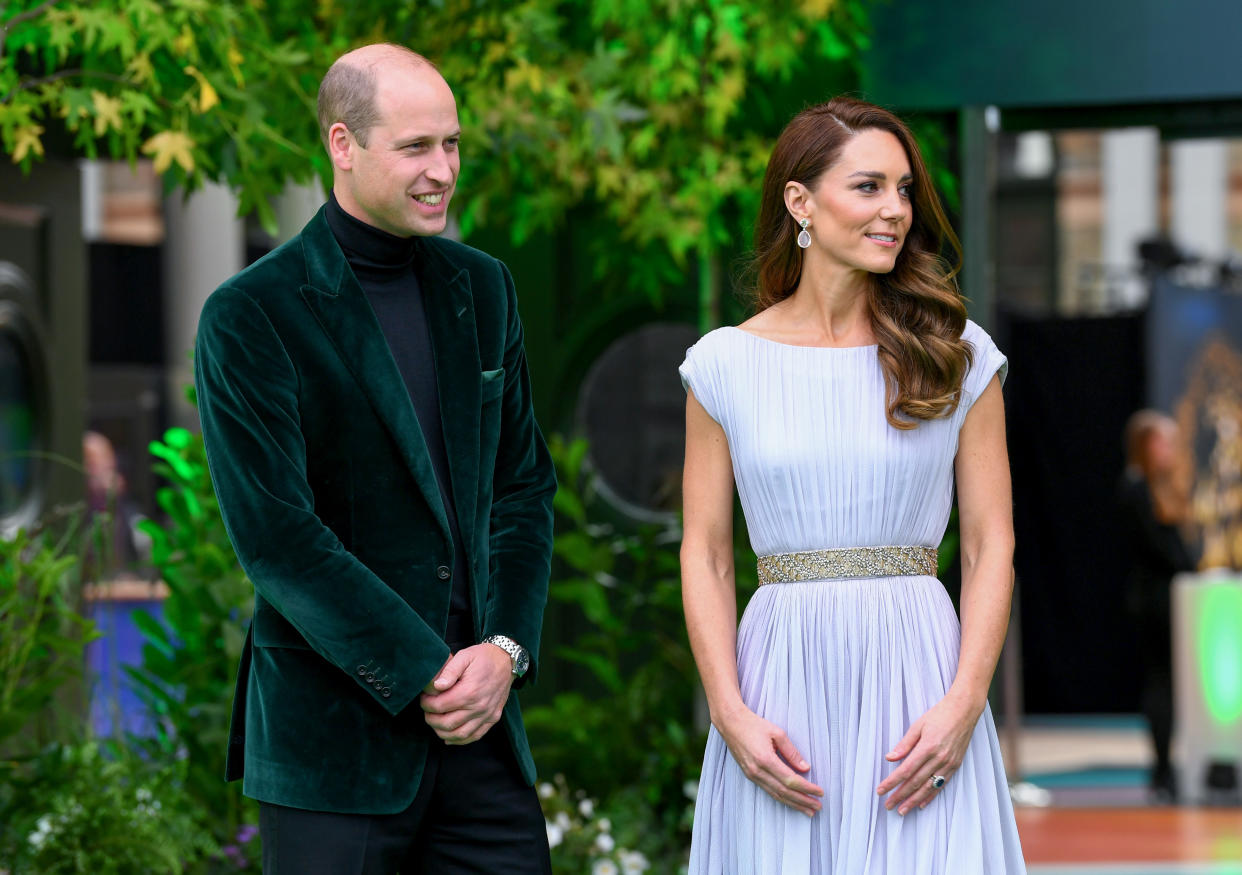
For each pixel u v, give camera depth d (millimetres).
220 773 9141
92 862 8094
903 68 11391
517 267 13203
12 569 8781
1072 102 11281
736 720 5164
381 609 4875
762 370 5328
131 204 28219
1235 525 19594
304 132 8750
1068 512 19219
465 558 5230
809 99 11750
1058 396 19219
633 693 11586
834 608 5223
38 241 11789
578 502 11742
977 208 11414
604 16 10406
